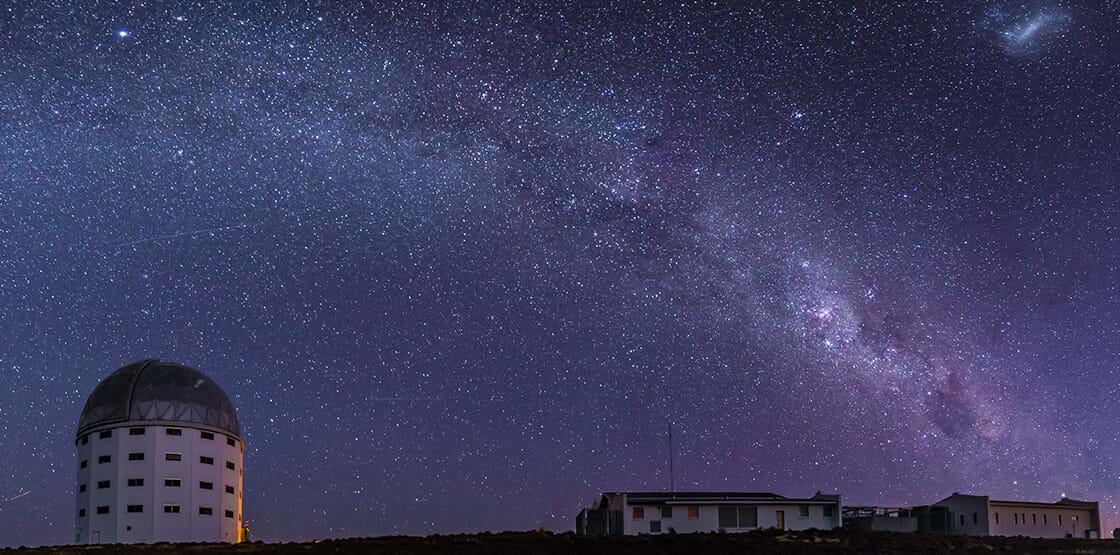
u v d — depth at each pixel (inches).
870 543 2256.4
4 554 2257.6
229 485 3213.6
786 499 2723.9
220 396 3292.3
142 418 3095.5
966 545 2311.8
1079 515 2999.5
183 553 2174.0
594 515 2704.2
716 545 2194.9
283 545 2293.3
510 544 2218.3
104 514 3043.8
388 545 2218.3
